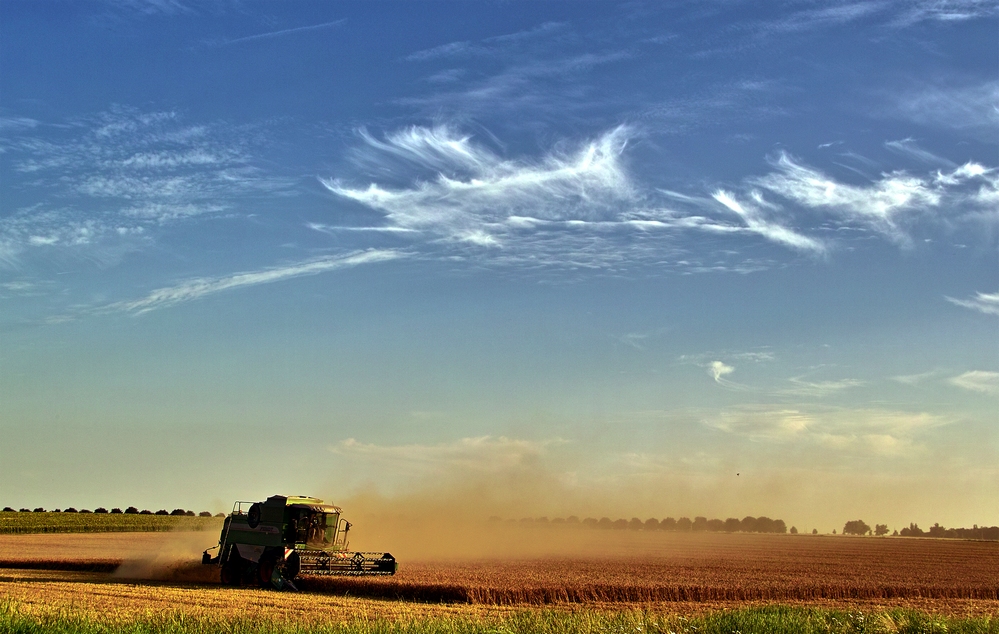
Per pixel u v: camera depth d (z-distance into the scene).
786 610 27.02
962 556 94.75
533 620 22.80
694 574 51.84
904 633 24.27
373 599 35.16
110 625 20.80
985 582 52.44
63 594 33.97
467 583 38.44
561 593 37.50
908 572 61.03
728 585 44.19
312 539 41.19
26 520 112.12
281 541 40.34
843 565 69.06
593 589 38.97
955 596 45.72
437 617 27.42
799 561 74.31
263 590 38.41
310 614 28.77
